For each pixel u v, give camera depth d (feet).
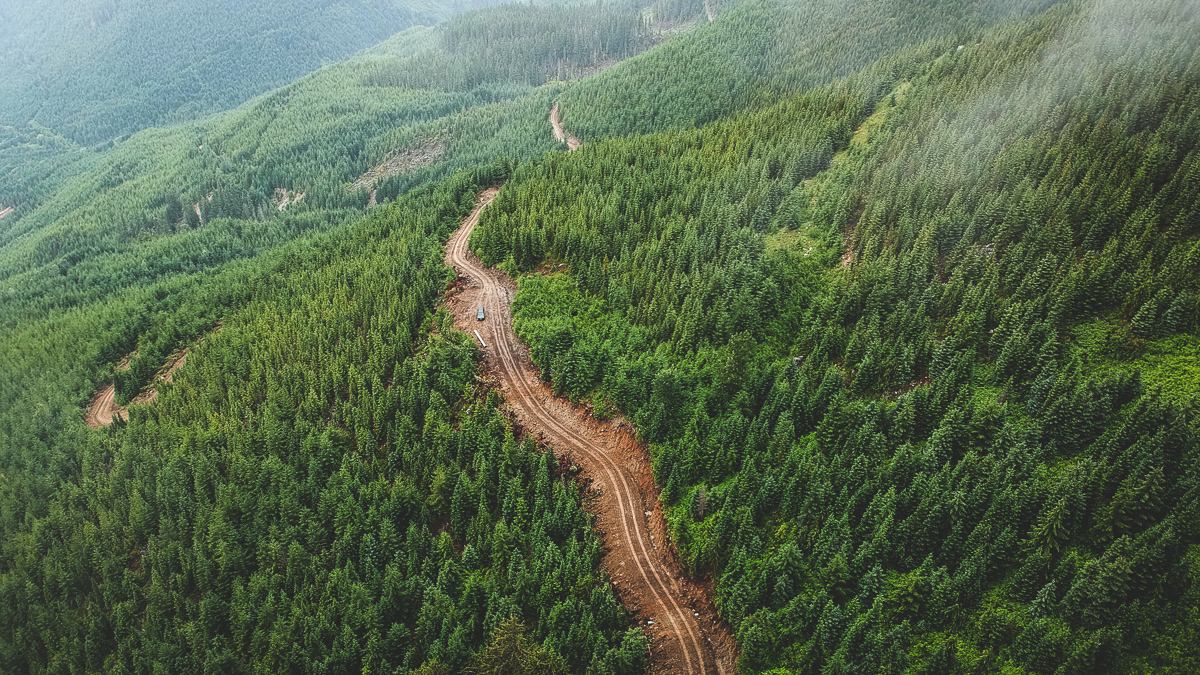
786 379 261.03
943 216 291.38
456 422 284.61
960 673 175.11
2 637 256.93
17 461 342.23
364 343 324.80
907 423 226.38
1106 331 230.27
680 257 320.09
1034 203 273.95
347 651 214.07
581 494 252.01
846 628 187.11
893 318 259.39
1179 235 243.19
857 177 344.28
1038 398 218.79
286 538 253.44
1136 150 283.38
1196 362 212.43
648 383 269.85
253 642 227.61
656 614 215.92
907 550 198.18
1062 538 184.44
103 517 279.90
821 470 217.56
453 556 237.45
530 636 209.87
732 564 209.97
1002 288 260.62
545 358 295.48
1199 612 164.04
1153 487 178.19
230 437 298.15
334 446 284.00
